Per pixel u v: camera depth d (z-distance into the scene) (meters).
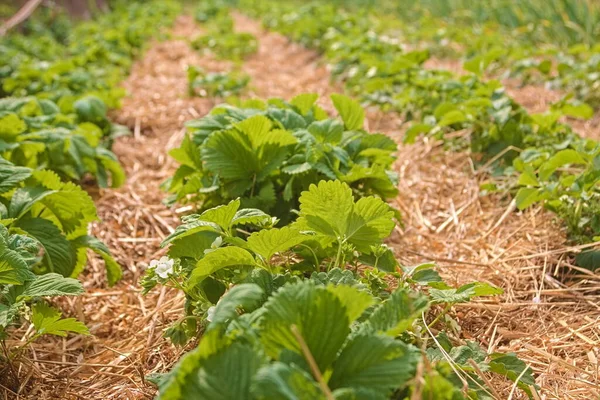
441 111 1.84
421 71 2.24
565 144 1.63
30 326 1.24
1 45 3.35
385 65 2.37
